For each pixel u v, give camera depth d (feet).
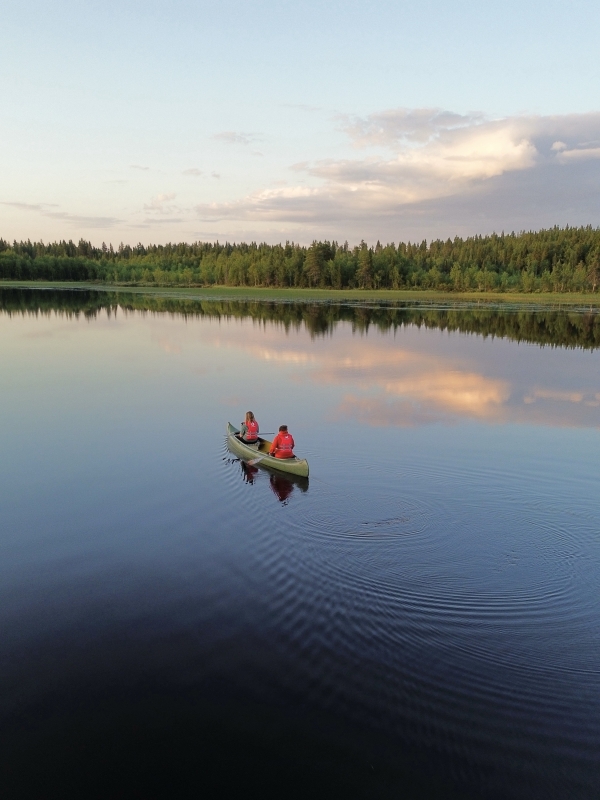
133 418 64.34
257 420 63.26
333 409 67.97
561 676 23.56
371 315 208.03
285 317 195.72
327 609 28.37
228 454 51.96
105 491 43.65
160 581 31.27
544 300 321.93
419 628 26.66
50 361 101.96
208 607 28.78
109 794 19.12
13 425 61.62
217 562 33.06
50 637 26.71
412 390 78.74
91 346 121.08
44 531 37.27
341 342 130.31
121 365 98.27
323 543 34.86
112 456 51.62
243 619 27.71
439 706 22.12
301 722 21.58
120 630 27.12
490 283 426.92
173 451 52.90
